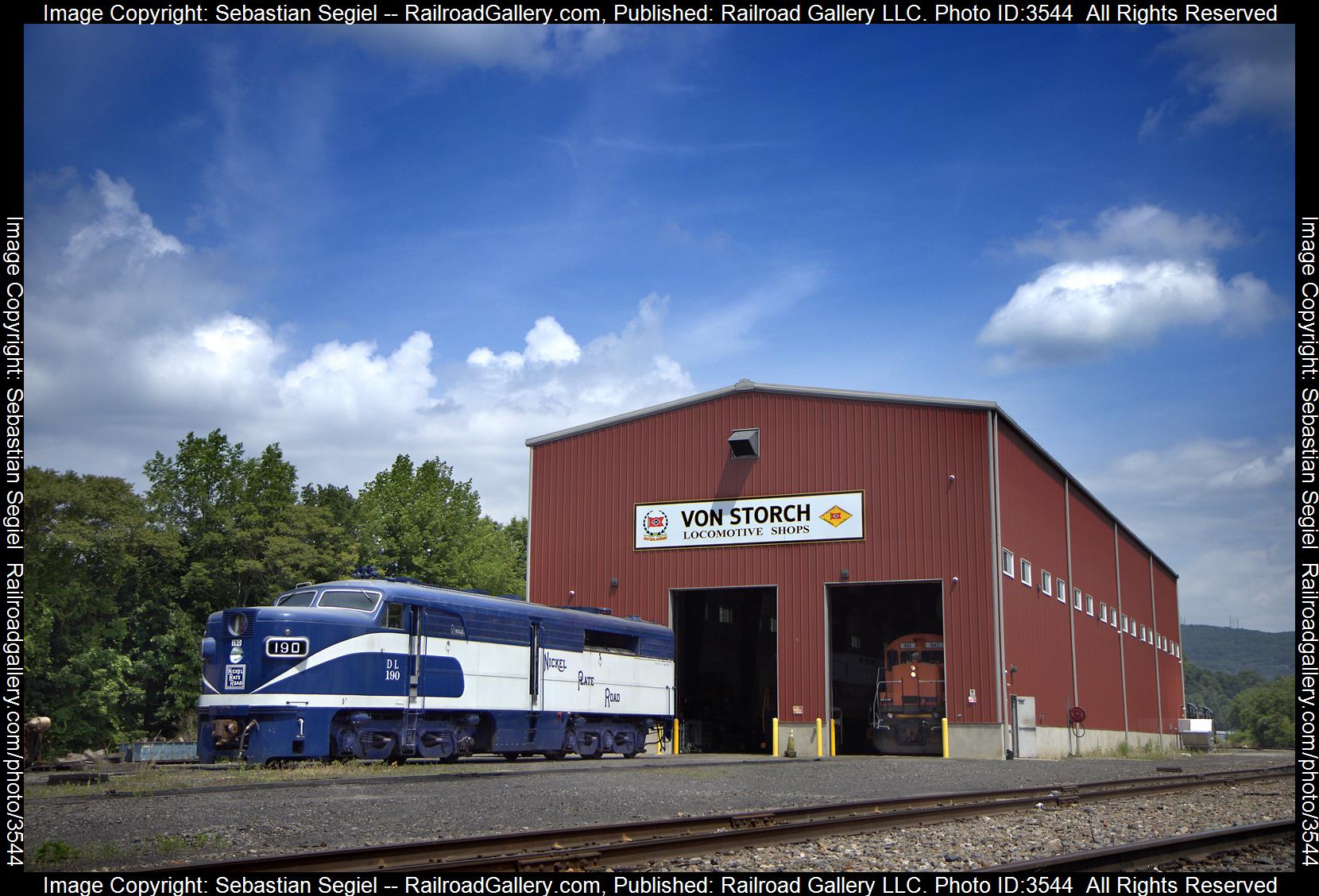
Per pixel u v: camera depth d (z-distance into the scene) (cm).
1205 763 3769
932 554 3316
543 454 3934
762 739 4069
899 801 1420
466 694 2386
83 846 1055
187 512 5575
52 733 4456
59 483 4444
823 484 3494
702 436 3697
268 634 2031
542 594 3816
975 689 3197
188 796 1484
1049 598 3847
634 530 3725
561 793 1619
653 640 3170
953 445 3350
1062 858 911
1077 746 3941
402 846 941
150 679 5219
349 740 2117
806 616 3431
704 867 966
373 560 6175
